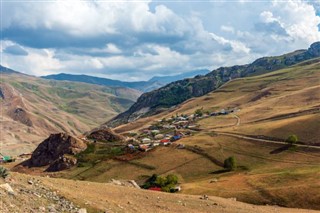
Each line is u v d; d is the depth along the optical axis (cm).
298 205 9344
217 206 4894
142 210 3616
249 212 4962
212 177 17188
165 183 13925
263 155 19412
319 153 18288
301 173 12262
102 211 3078
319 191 9669
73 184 4019
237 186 11800
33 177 3588
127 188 4838
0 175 3003
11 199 2492
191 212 4094
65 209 2780
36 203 2645
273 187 10900
